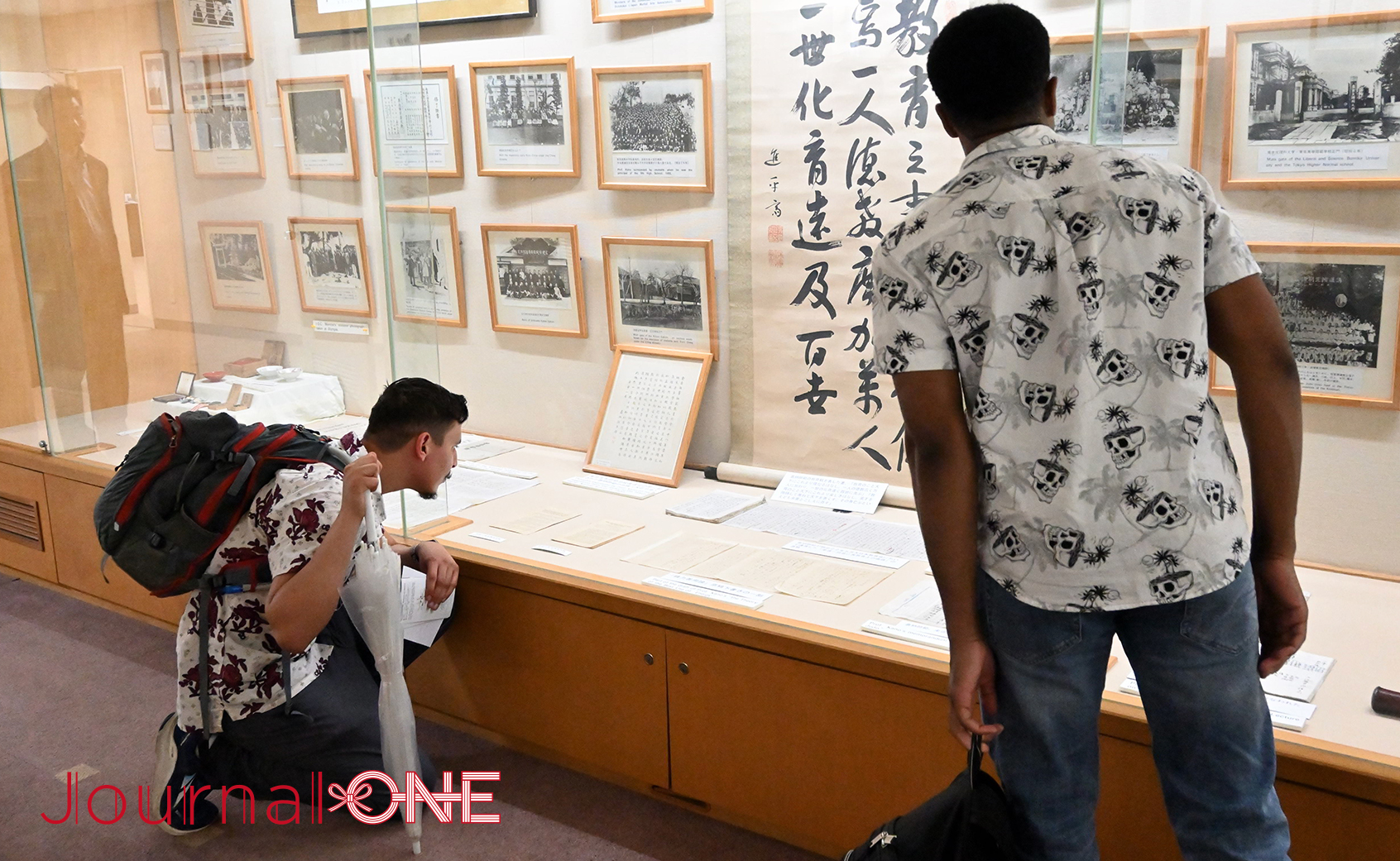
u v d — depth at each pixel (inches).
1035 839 53.6
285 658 90.7
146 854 91.9
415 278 110.3
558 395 138.2
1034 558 49.4
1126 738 70.7
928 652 78.9
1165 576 47.8
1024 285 48.4
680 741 92.6
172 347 130.5
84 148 128.6
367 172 107.7
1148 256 46.9
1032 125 50.8
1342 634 74.4
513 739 106.8
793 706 84.8
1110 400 47.7
